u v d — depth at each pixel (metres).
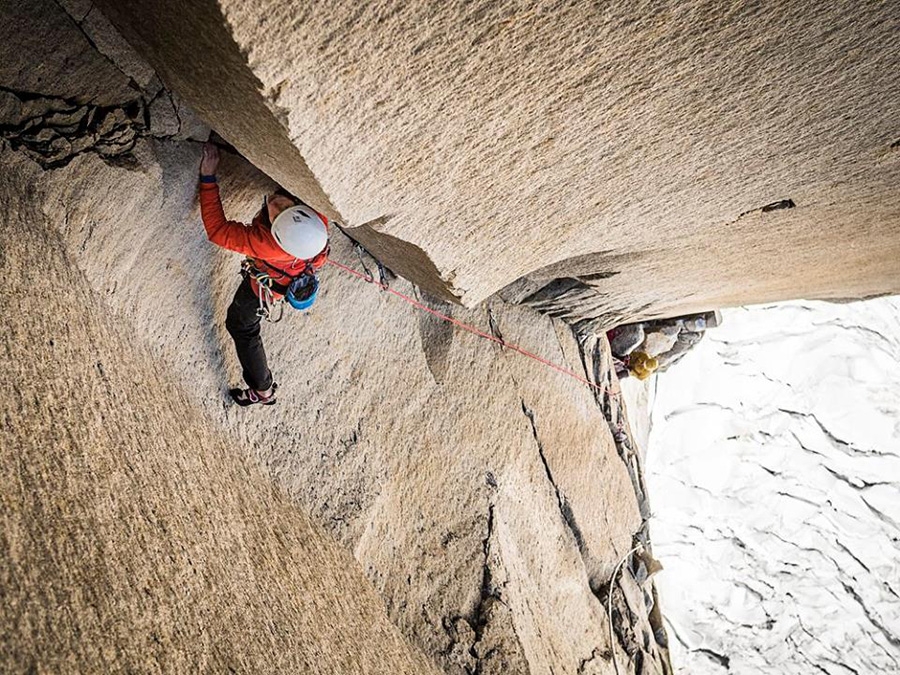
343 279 3.71
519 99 1.97
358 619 2.95
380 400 3.85
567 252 3.30
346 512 3.42
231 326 2.77
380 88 1.82
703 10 1.74
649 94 2.05
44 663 1.40
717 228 3.48
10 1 1.84
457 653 3.83
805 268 4.67
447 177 2.29
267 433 3.15
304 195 2.36
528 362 5.49
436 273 3.08
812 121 2.30
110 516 1.84
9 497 1.57
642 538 7.00
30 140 2.20
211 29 1.60
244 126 2.03
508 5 1.65
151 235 2.69
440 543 4.04
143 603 1.75
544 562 5.08
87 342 2.20
